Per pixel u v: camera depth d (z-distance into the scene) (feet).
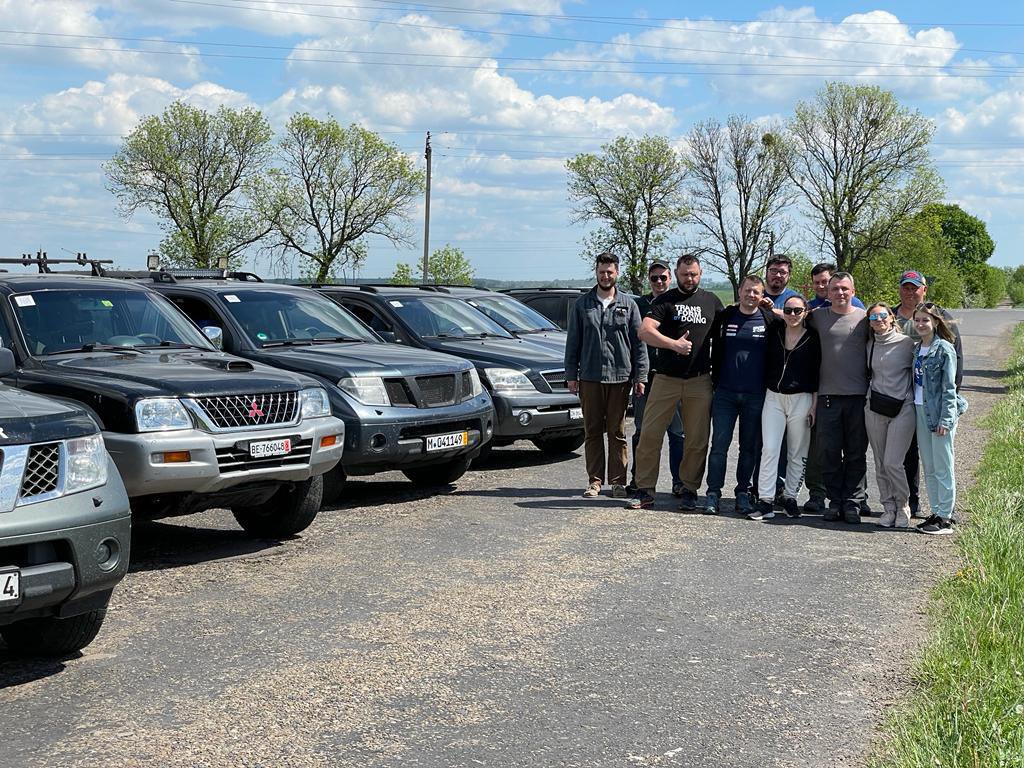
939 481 26.84
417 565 22.76
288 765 12.66
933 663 15.84
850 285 28.22
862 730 13.87
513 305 46.52
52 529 15.20
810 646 17.40
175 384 22.41
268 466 23.25
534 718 14.23
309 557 23.53
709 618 18.97
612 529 26.73
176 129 196.75
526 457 40.19
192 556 23.66
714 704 14.79
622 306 30.78
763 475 28.55
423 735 13.61
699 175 208.44
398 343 35.99
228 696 14.97
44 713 14.34
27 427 15.38
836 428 28.37
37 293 25.53
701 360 29.25
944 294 312.50
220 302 31.53
